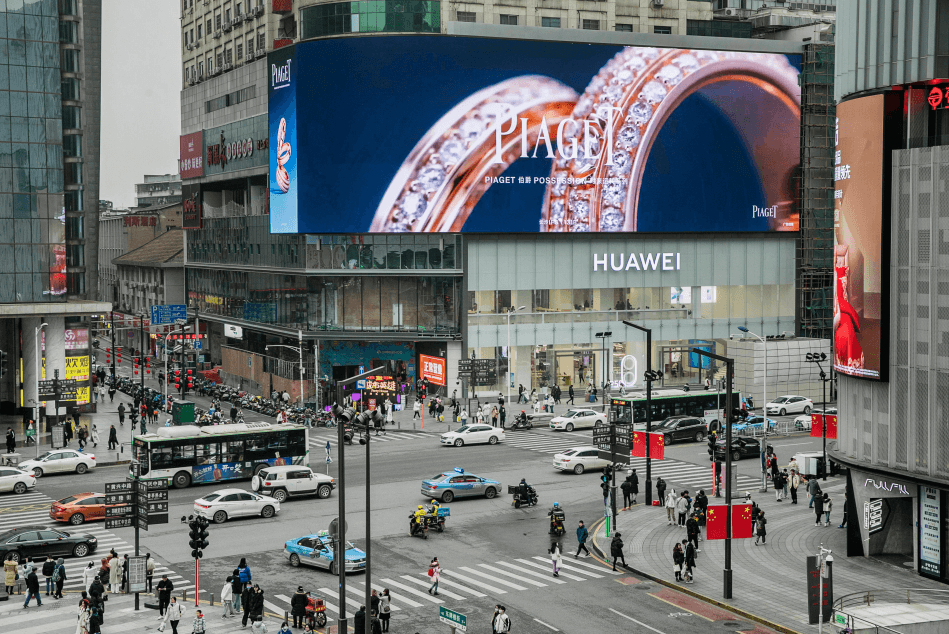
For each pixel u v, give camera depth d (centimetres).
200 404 9600
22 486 5834
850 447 4491
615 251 9706
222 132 11469
